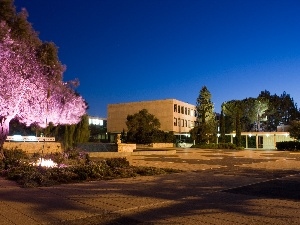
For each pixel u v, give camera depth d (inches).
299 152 1560.0
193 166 738.8
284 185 450.3
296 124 1823.3
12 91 768.3
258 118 2994.6
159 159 975.0
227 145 1956.2
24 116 891.4
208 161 902.4
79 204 315.6
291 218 269.6
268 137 2281.0
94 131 2923.2
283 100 3452.3
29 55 876.6
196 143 2113.7
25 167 527.8
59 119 1213.1
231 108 2824.8
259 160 958.4
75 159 770.8
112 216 274.4
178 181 479.2
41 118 977.5
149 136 2053.4
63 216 270.8
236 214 282.8
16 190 389.1
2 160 634.8
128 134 2063.2
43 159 676.1
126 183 455.2
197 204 322.3
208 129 2110.0
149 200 337.7
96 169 529.3
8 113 780.6
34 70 874.1
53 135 1378.0
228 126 2770.7
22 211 284.8
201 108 2416.3
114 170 560.4
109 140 2839.6
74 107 1275.8
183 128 2859.3
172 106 2669.8
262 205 318.3
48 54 993.5
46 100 976.3
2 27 805.2
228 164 804.0
